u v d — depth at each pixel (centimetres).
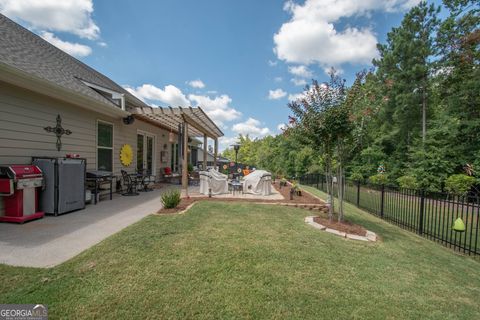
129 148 909
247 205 621
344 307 215
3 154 434
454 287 268
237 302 212
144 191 877
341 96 466
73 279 236
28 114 483
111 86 894
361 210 750
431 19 1459
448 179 1181
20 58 480
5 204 433
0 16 680
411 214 629
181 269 263
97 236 367
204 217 480
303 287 243
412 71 1465
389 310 216
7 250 305
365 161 1794
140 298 211
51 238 353
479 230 615
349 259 321
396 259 337
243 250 321
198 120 931
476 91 1198
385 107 1600
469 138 1235
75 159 546
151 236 359
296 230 427
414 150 1417
